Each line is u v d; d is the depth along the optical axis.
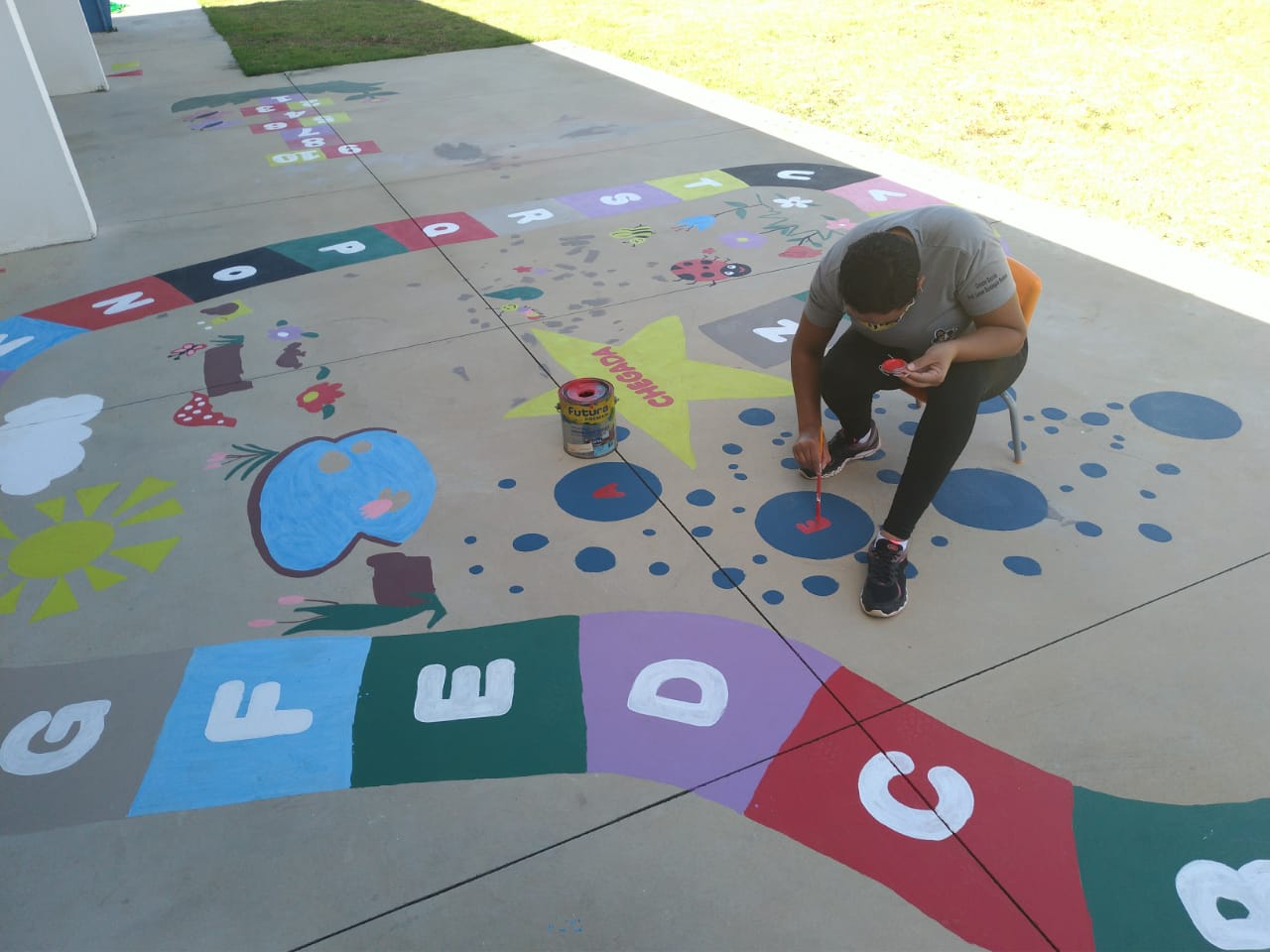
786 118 6.36
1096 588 2.33
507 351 3.49
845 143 5.76
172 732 2.02
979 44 8.41
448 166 5.60
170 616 2.33
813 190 4.98
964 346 2.15
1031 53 8.00
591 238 4.48
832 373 2.55
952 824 1.78
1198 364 3.25
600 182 5.22
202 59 9.05
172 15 11.90
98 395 3.30
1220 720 1.98
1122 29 8.72
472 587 2.38
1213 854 1.72
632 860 1.74
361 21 10.77
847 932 1.61
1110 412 3.01
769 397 3.16
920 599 2.31
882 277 1.98
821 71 7.66
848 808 1.82
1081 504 2.62
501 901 1.67
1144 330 3.47
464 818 1.82
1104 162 5.31
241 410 3.17
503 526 2.60
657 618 2.27
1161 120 6.04
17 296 4.10
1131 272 3.90
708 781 1.88
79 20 7.57
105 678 2.15
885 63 7.84
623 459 2.87
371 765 1.93
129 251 4.54
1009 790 1.84
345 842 1.78
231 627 2.29
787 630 2.23
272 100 7.30
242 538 2.59
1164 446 2.84
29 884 1.73
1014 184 5.01
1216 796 1.82
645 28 9.70
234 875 1.73
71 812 1.86
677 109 6.65
